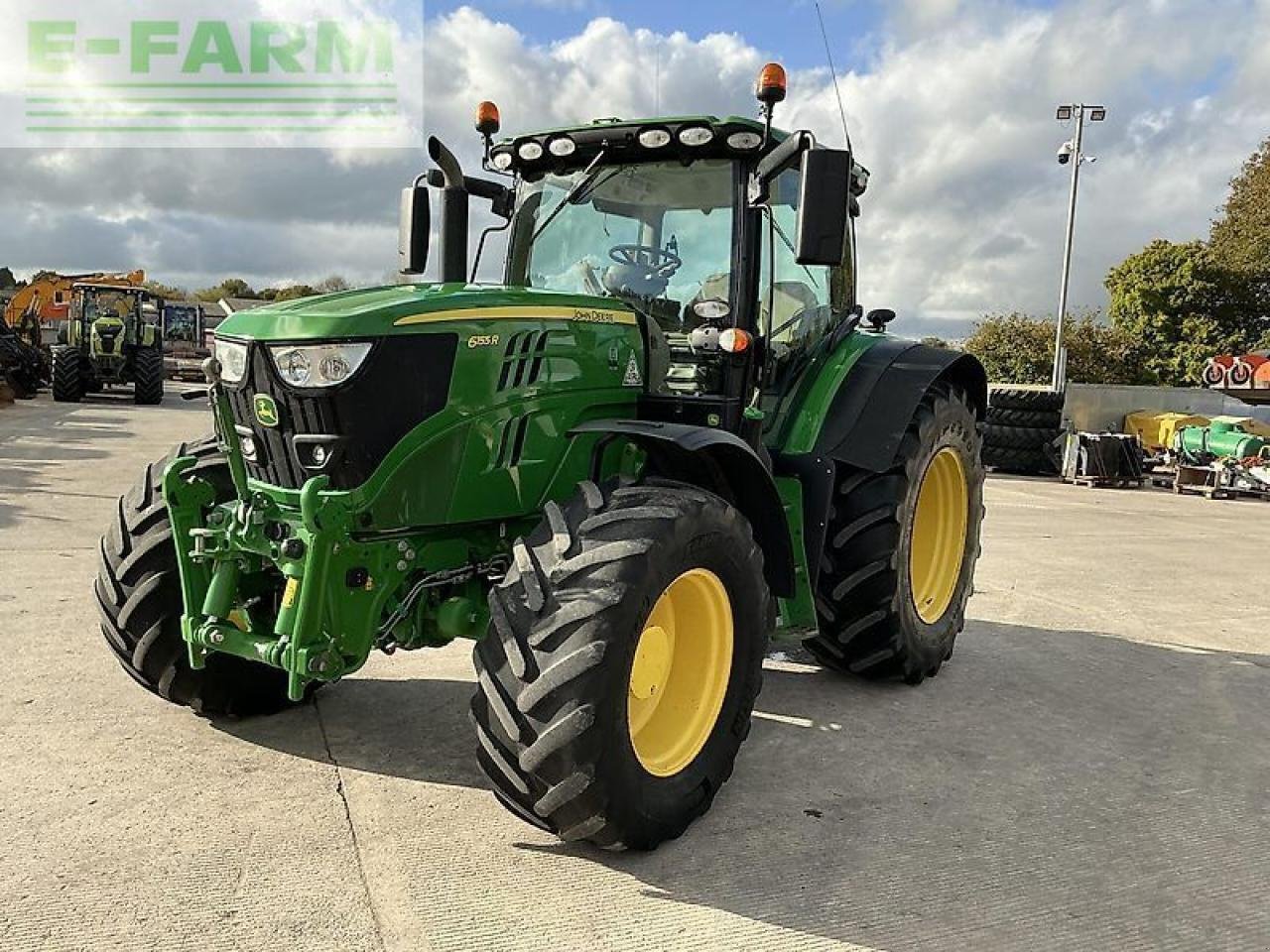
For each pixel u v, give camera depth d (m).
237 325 3.08
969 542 5.09
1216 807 3.50
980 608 6.37
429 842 2.96
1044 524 10.42
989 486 14.28
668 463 3.45
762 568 3.35
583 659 2.66
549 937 2.52
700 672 3.24
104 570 3.62
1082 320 30.30
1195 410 19.33
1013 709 4.45
